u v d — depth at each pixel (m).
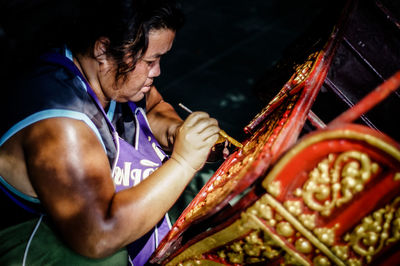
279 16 5.09
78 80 0.90
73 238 0.82
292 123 0.74
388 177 0.62
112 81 0.92
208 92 3.41
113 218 0.81
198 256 0.88
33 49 1.04
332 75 1.25
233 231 0.76
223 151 1.27
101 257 0.85
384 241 0.68
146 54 0.86
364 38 1.21
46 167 0.79
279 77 1.44
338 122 0.61
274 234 0.72
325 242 0.70
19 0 4.81
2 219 0.94
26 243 0.90
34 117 0.81
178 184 0.90
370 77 1.24
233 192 0.66
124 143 1.04
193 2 5.73
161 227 1.17
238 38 4.54
